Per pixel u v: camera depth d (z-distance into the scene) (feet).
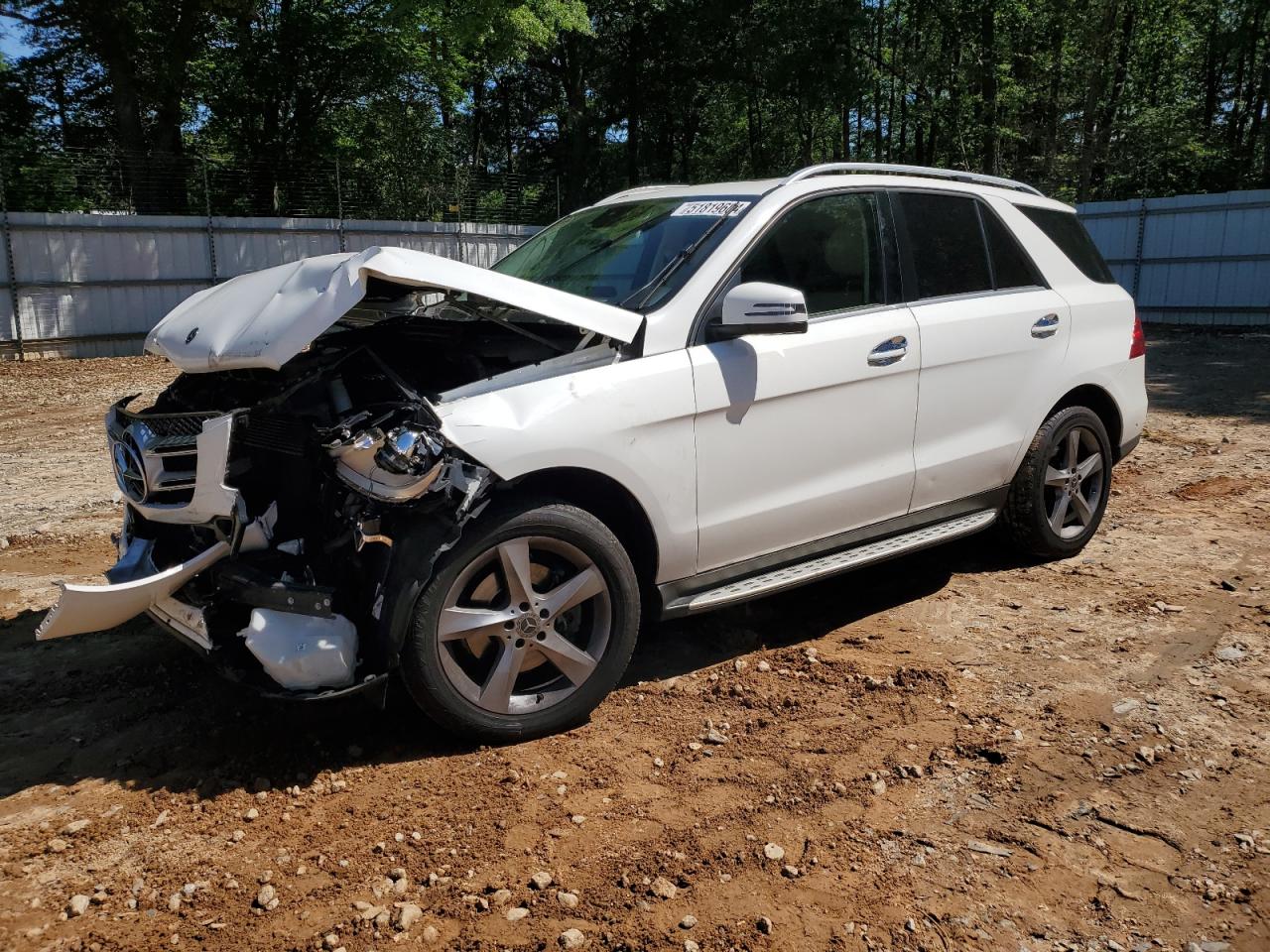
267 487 10.85
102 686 12.79
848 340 13.03
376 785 10.30
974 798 9.99
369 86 93.25
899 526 14.24
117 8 73.20
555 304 10.93
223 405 11.58
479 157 136.56
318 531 10.77
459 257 77.61
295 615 10.04
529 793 10.12
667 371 11.48
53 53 81.00
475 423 10.24
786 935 8.05
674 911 8.35
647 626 14.56
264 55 87.81
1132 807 9.80
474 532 10.32
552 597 10.91
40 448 30.35
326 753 11.00
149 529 11.82
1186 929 8.12
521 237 81.66
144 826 9.67
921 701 12.02
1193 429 29.68
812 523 13.07
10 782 10.52
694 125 139.95
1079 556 17.43
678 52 115.44
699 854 9.12
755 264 12.61
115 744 11.30
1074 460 16.62
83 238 61.05
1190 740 11.05
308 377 11.17
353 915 8.31
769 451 12.41
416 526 10.21
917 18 109.29
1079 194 102.37
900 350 13.56
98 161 64.49
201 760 10.93
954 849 9.18
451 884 8.72
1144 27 110.52
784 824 9.58
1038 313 15.58
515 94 135.23
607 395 11.04
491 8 75.25
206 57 86.63
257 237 67.92
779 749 11.00
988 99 100.99
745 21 106.83
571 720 11.32
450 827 9.55
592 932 8.09
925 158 118.62
